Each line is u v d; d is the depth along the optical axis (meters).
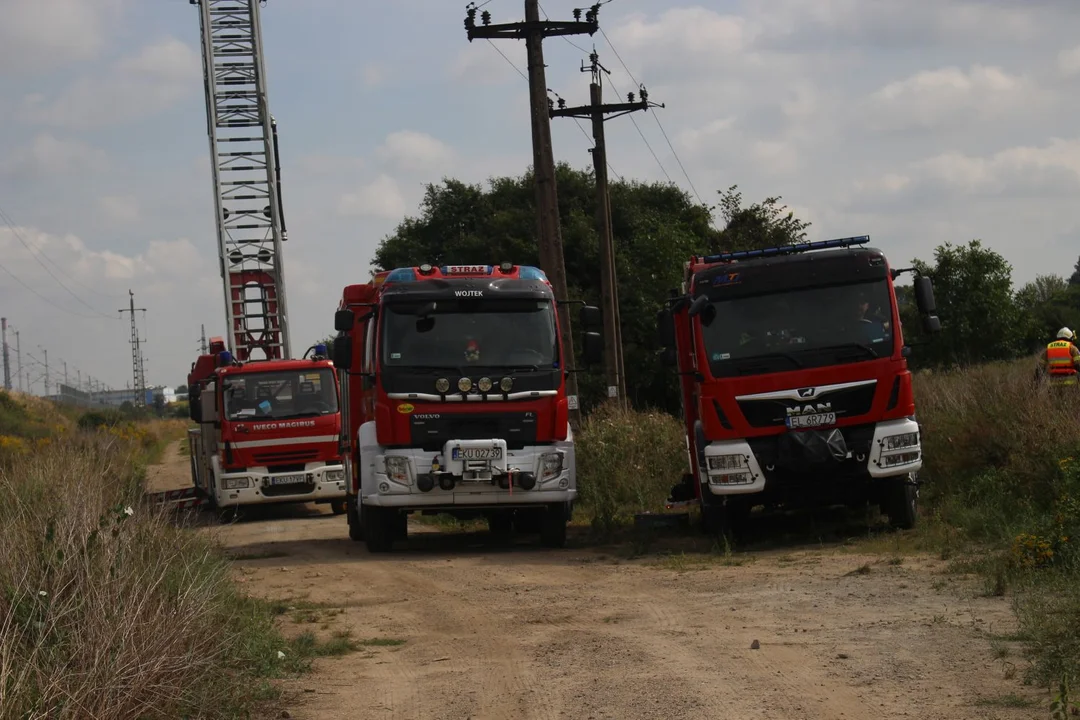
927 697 6.28
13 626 6.12
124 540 7.68
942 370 25.41
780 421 13.12
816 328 13.25
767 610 9.25
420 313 14.65
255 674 7.54
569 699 6.75
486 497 14.52
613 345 27.80
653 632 8.66
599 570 12.49
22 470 12.22
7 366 88.69
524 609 10.09
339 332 15.65
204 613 7.21
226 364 24.56
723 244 41.09
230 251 29.41
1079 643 6.91
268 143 30.22
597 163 27.98
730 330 13.38
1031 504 12.41
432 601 10.84
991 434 14.84
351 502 17.41
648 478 19.22
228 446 22.73
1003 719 5.76
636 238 44.16
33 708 5.28
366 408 15.42
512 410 14.56
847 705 6.23
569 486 14.68
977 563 10.43
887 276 13.43
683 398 15.38
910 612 8.69
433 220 50.19
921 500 14.70
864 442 13.07
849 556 12.00
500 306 14.80
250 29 30.50
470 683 7.35
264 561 14.74
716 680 6.95
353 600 11.08
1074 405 14.34
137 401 105.94
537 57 21.92
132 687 5.77
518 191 49.03
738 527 14.68
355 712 6.77
